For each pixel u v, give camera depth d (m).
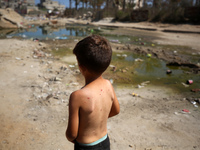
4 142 2.54
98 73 1.24
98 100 1.24
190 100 4.04
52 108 3.46
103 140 1.32
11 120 3.04
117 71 6.03
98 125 1.28
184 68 6.66
